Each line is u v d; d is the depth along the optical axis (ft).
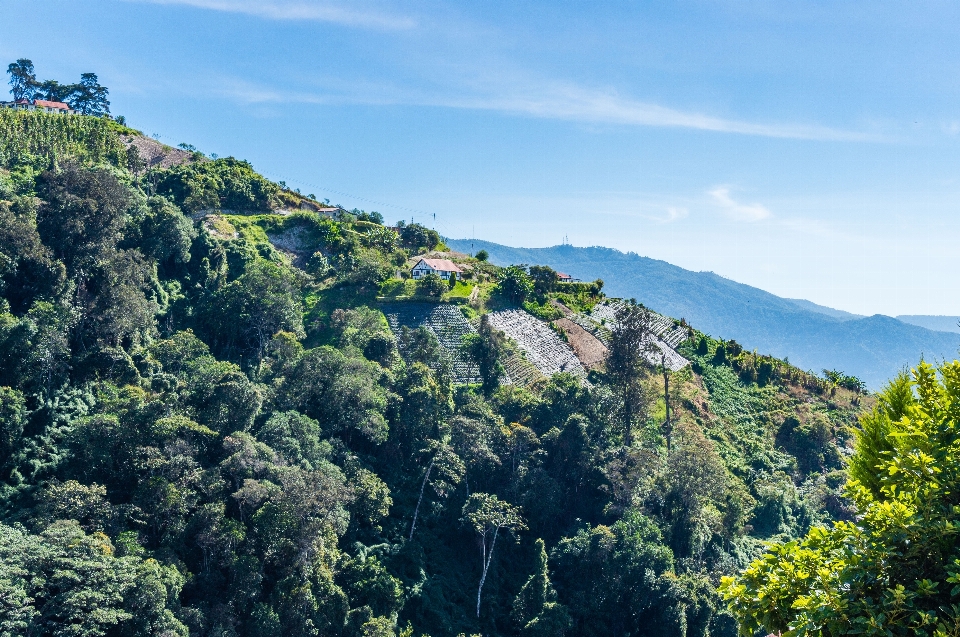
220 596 232.73
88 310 330.34
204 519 234.17
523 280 547.90
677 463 333.01
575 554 291.79
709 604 281.74
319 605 238.89
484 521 285.43
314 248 572.10
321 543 248.93
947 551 74.02
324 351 331.98
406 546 284.41
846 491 94.99
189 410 275.59
